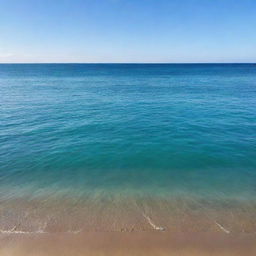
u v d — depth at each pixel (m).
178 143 10.26
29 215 5.30
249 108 17.86
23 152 9.23
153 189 6.57
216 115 15.57
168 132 11.84
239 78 51.84
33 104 20.25
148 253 4.23
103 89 32.31
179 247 4.35
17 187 6.66
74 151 9.38
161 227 4.88
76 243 4.44
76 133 11.74
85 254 4.21
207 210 5.50
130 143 10.28
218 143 10.21
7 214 5.33
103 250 4.29
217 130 12.12
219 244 4.41
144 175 7.46
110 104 20.25
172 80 48.50
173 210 5.50
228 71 85.19
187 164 8.23
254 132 11.73
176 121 14.02
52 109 17.95
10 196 6.16
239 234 4.66
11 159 8.57
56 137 11.11
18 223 5.00
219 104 19.75
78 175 7.45
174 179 7.17
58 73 79.69
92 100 22.58
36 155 8.95
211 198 6.07
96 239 4.54
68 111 17.19
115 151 9.39
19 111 17.12
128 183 6.94
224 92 27.81
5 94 26.73
